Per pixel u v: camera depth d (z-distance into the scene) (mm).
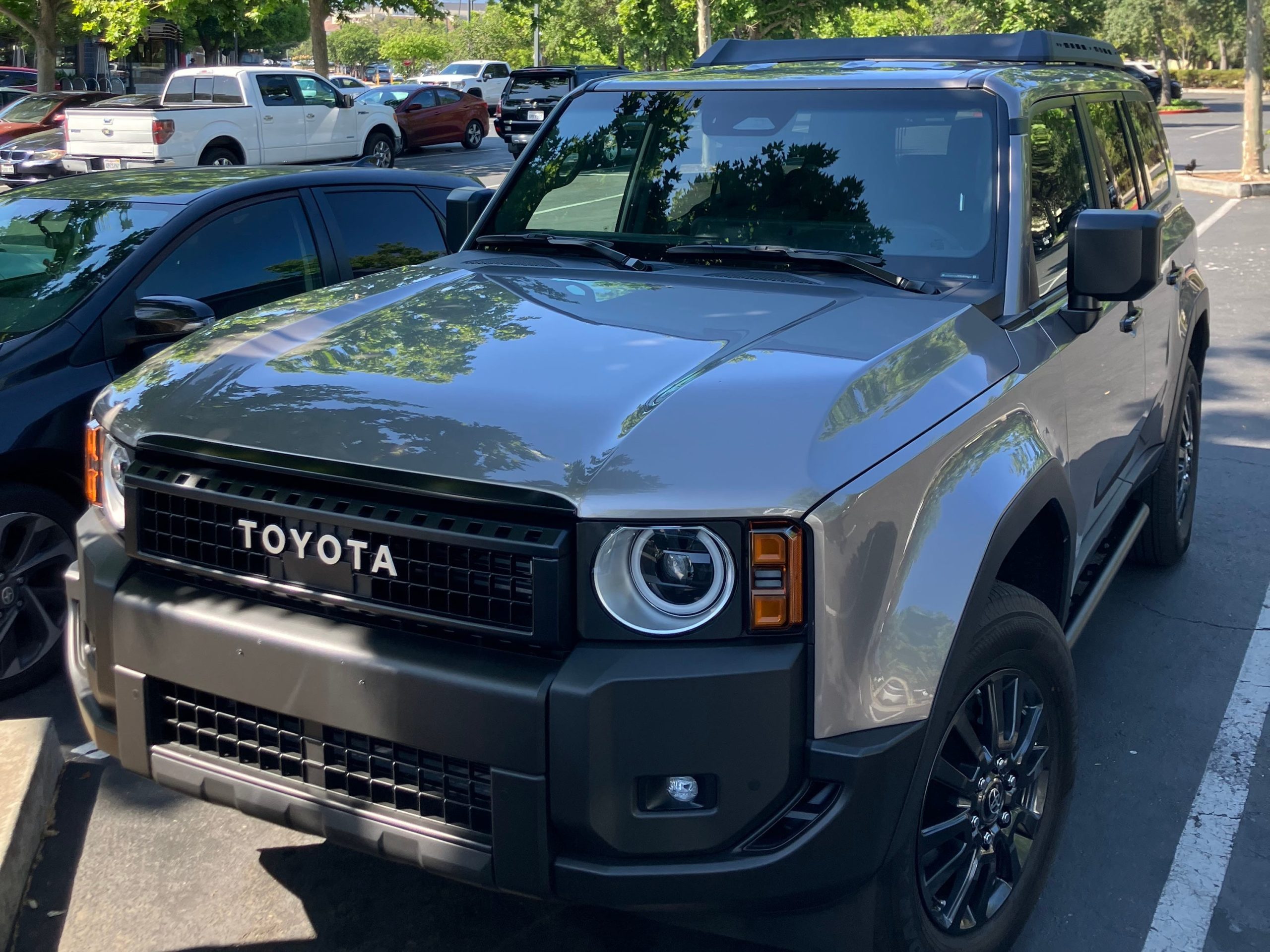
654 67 29516
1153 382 4219
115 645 2535
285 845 3301
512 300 2957
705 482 2113
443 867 2205
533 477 2137
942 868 2527
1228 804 3496
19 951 2875
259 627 2340
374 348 2668
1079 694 4145
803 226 3311
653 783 2115
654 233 3482
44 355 4086
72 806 3484
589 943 2873
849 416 2293
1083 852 3258
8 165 18812
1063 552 2975
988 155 3219
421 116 28906
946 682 2297
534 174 3812
